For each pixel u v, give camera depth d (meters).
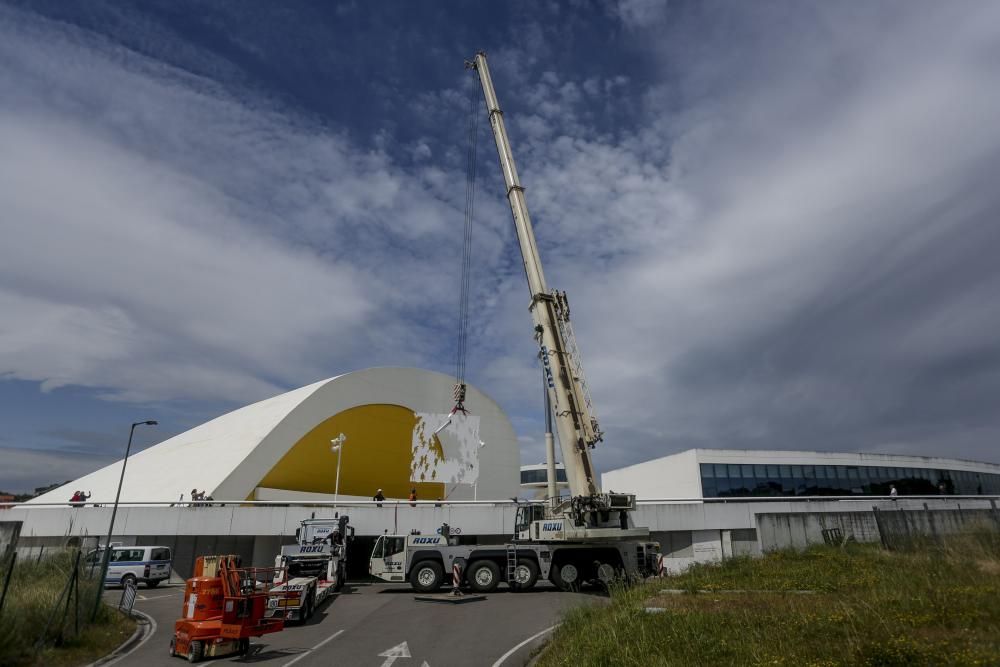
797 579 15.52
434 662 10.85
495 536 31.83
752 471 46.88
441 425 46.28
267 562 28.67
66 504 28.75
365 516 29.00
